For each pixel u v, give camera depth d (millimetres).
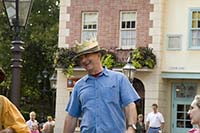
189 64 32000
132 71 25016
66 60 33062
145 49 31906
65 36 33719
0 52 46656
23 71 49094
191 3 32219
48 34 48906
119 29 32906
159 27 32156
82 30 33625
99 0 33281
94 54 7289
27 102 49969
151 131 26562
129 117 7203
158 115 26719
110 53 32625
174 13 32406
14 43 13469
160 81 31953
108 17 33125
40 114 49094
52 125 28484
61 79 33500
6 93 46562
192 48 32031
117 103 7230
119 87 7285
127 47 32562
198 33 32094
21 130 7219
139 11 32594
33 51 49062
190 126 31922
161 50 32219
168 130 32094
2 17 46938
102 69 7387
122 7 32875
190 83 32219
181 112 32188
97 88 7270
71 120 7543
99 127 7141
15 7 13523
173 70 32062
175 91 32344
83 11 33594
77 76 33188
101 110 7180
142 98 32438
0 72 7520
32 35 48750
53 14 50469
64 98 33375
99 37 33219
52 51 48406
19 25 13531
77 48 7305
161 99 32000
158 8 32188
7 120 7223
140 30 32500
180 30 32312
